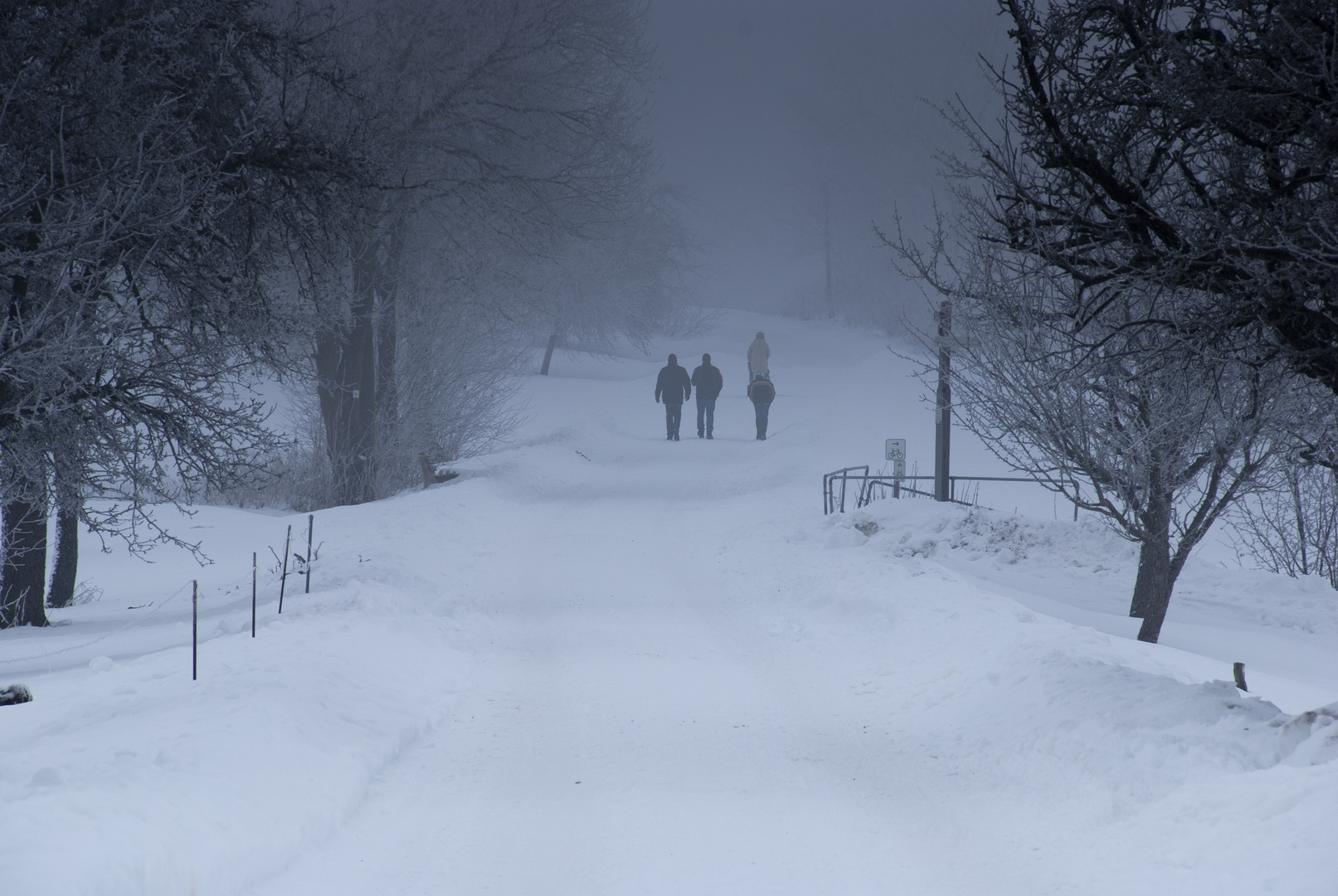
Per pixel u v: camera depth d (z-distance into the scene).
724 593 12.91
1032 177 6.76
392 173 17.73
